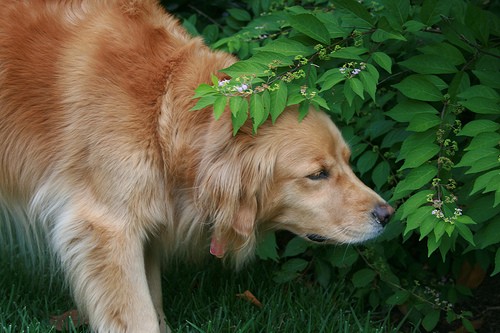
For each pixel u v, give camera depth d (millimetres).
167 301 1850
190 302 1822
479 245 1633
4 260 1886
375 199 1611
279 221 1644
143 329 1607
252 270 1923
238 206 1586
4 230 1870
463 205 1635
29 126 1623
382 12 1690
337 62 1704
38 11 1637
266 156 1566
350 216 1602
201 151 1578
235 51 1860
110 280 1593
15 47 1622
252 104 1483
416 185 1537
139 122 1581
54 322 1732
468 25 1629
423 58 1601
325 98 1622
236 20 2010
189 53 1629
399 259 1895
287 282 1894
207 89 1484
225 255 1729
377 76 1526
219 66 1614
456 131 1590
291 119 1572
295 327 1739
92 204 1597
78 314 1697
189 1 2193
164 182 1611
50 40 1622
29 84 1616
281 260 1999
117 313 1602
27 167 1641
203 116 1580
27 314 1722
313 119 1583
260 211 1612
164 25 1672
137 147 1577
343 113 1626
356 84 1509
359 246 1887
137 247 1603
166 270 1908
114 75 1592
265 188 1588
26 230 1729
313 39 1590
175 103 1592
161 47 1626
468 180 1643
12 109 1626
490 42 1672
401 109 1598
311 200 1599
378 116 1794
